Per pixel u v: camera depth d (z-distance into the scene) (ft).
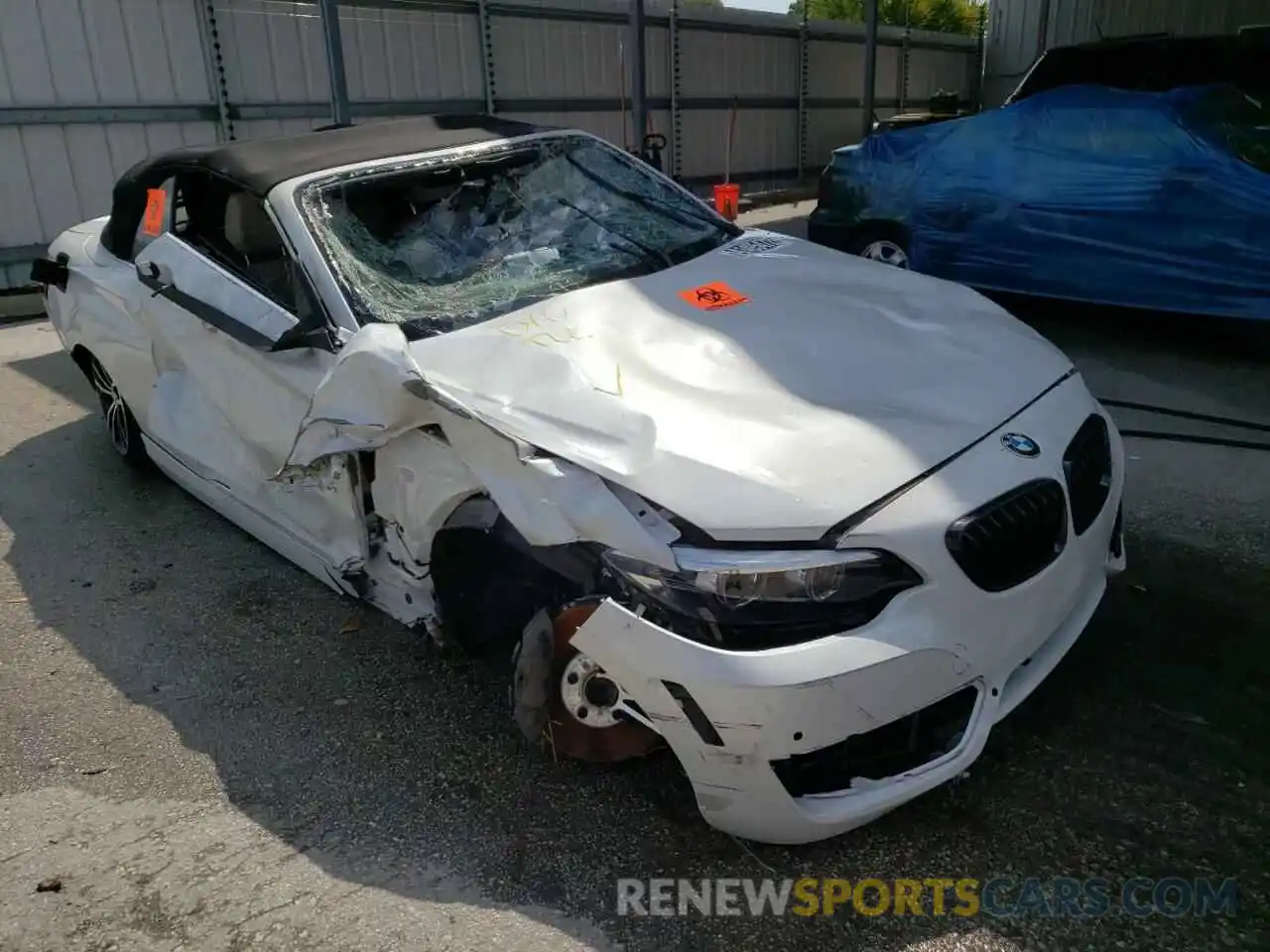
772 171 50.70
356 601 11.80
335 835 8.17
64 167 28.48
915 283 11.35
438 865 7.80
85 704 10.12
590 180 12.62
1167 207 18.72
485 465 7.94
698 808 7.61
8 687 10.46
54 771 9.14
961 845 7.76
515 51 38.19
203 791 8.77
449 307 10.05
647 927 7.14
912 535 7.10
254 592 12.22
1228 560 11.75
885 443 7.75
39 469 16.40
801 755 6.98
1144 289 19.40
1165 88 20.44
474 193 11.67
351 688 10.18
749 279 11.02
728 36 46.16
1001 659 7.60
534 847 7.94
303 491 10.77
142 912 7.46
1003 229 21.04
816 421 8.00
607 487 7.47
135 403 14.19
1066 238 20.13
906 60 57.21
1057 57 21.81
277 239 10.70
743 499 7.16
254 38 31.30
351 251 10.43
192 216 12.44
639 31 31.71
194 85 30.40
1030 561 7.79
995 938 6.93
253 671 10.55
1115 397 17.51
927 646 7.04
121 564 13.07
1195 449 15.05
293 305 10.59
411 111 35.65
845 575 6.96
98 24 28.22
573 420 7.95
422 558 9.28
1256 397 17.24
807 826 7.19
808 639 6.91
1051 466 8.08
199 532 13.96
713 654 6.84
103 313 14.06
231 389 11.27
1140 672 9.71
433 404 8.23
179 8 29.58
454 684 10.16
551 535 7.47
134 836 8.26
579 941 7.04
